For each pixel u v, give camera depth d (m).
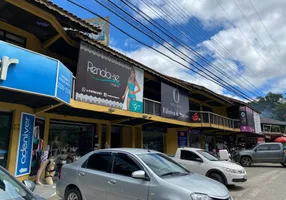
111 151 5.80
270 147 19.44
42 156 10.16
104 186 5.35
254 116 32.41
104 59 11.80
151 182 4.78
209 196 4.41
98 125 14.59
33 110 10.24
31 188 3.53
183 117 19.00
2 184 3.21
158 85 17.94
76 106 10.16
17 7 8.68
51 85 7.97
